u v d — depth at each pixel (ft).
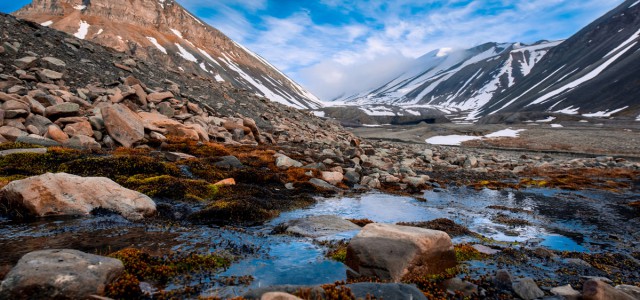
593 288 26.07
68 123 83.41
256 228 46.24
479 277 32.58
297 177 82.07
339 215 58.13
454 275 32.55
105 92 110.22
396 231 33.94
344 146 152.46
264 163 91.56
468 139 400.88
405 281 29.73
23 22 131.95
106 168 62.85
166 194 56.70
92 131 83.51
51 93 95.76
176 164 74.28
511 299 28.19
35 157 62.18
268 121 169.89
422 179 94.84
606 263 39.01
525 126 485.56
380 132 509.76
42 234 36.47
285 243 40.09
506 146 342.85
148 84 138.51
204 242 37.78
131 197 46.91
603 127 436.35
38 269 21.88
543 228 56.34
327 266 33.09
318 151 127.65
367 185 88.48
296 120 202.49
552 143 334.44
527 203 78.64
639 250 45.32
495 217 63.00
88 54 137.18
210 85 182.09
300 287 23.90
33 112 82.64
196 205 54.29
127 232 39.11
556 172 145.89
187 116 119.34
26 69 105.40
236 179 73.77
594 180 123.44
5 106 76.59
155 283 26.84
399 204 69.82
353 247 32.78
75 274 22.40
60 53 125.49
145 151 83.20
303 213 57.21
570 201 81.87
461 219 60.39
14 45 112.78
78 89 104.01
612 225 59.16
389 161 129.18
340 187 82.94
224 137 119.03
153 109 116.06
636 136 336.29
